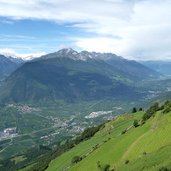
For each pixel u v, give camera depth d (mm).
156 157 113500
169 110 152875
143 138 147000
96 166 162375
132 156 139125
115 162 151000
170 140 127500
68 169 198750
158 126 146125
